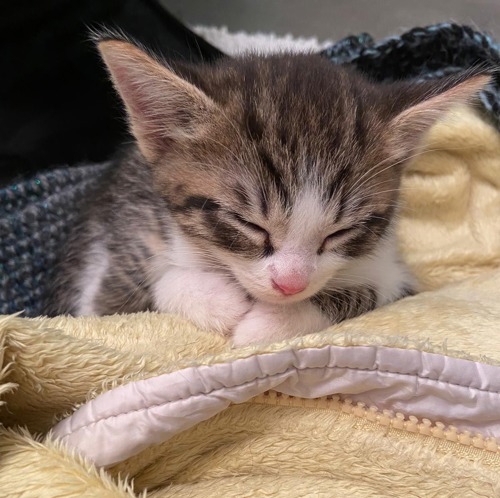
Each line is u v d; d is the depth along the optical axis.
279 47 0.23
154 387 0.11
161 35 0.25
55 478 0.10
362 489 0.11
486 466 0.11
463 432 0.11
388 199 0.15
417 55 0.22
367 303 0.16
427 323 0.14
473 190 0.21
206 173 0.14
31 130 0.24
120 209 0.18
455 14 0.29
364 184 0.14
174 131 0.15
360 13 0.31
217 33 0.30
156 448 0.11
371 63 0.22
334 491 0.11
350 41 0.23
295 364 0.11
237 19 0.31
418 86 0.16
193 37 0.26
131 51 0.14
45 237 0.21
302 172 0.13
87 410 0.11
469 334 0.13
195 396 0.11
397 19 0.30
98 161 0.25
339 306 0.16
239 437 0.12
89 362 0.11
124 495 0.10
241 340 0.14
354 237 0.15
